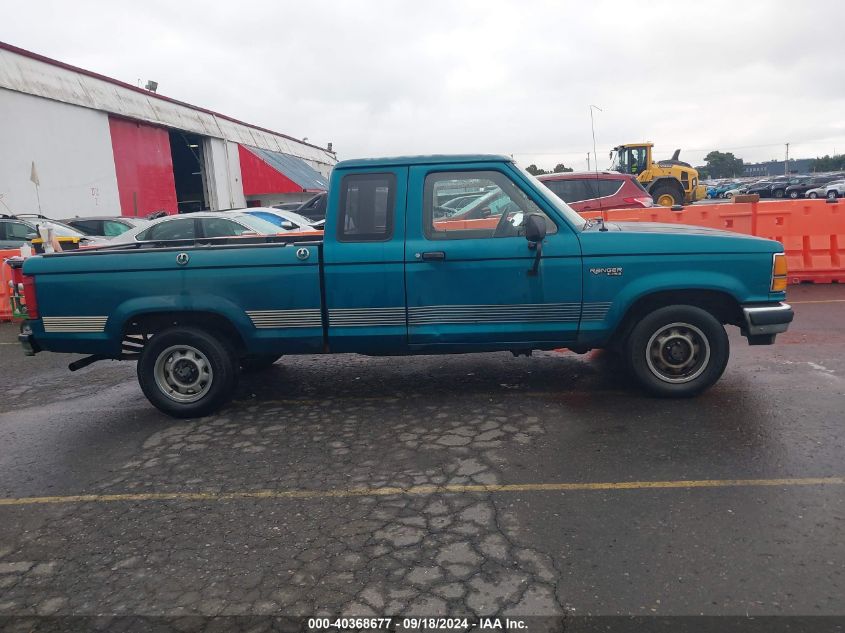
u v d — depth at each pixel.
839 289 10.00
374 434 5.03
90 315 5.46
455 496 3.95
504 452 4.55
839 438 4.49
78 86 21.45
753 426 4.77
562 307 5.18
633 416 5.07
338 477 4.30
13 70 18.41
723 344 5.24
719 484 3.93
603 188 13.50
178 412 5.58
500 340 5.28
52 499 4.22
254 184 35.03
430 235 5.22
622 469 4.19
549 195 5.39
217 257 5.31
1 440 5.39
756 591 2.93
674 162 26.66
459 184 5.26
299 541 3.53
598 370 6.37
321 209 17.97
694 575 3.06
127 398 6.42
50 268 5.46
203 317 5.52
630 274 5.12
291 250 5.26
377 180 5.26
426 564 3.25
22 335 5.62
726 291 5.12
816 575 3.02
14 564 3.46
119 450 5.01
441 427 5.09
